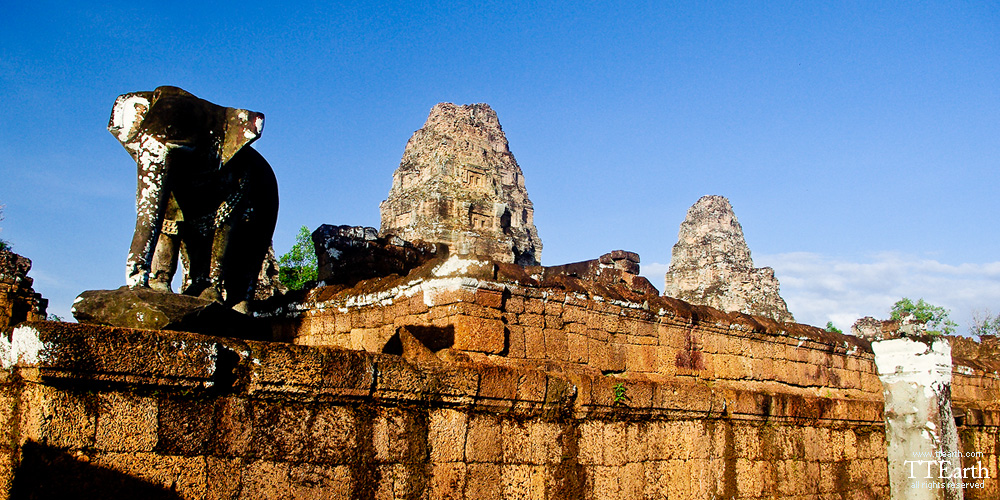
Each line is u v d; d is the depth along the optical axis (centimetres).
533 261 6331
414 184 6284
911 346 1468
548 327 930
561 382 838
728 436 1085
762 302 5750
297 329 1094
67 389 500
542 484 796
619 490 886
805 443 1238
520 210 7075
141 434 527
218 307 705
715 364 1176
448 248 1383
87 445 504
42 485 481
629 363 1029
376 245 1233
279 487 592
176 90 715
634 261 1193
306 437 615
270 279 1956
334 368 634
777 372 1302
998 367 2008
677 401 997
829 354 1431
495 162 6506
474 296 845
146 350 530
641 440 940
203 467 553
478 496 732
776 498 1146
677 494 974
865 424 1421
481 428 752
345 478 633
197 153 710
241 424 579
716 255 5969
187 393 554
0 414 498
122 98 711
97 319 643
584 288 983
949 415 1448
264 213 869
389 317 942
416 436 691
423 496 686
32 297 1789
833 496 1272
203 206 797
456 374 729
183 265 830
